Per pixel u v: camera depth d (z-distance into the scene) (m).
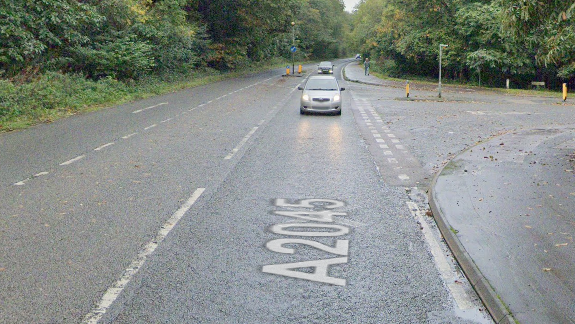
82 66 28.33
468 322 4.64
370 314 4.76
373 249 6.45
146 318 4.62
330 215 7.87
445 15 50.00
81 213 7.78
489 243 6.32
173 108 22.98
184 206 8.23
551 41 11.45
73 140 14.52
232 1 52.06
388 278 5.58
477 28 45.75
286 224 7.41
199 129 16.83
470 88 42.94
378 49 67.88
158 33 34.28
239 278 5.53
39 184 9.54
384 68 67.31
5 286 5.24
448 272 5.76
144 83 31.33
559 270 5.48
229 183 9.78
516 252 6.02
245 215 7.81
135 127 17.09
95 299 4.98
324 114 21.98
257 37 60.94
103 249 6.32
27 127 17.00
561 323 4.37
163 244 6.53
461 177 9.96
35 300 4.95
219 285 5.34
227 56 55.41
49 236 6.76
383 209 8.22
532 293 4.93
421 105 27.22
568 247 6.16
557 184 9.34
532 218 7.34
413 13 53.00
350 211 8.09
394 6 58.78
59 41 24.83
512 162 11.40
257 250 6.37
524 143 14.02
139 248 6.38
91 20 26.81
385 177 10.46
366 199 8.80
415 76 59.66
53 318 4.60
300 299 5.05
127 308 4.81
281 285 5.36
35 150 13.02
